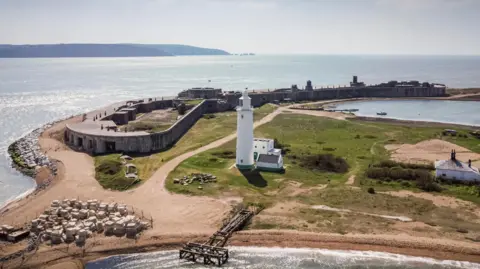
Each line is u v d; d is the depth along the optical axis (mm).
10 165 97688
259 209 66375
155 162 90938
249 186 76062
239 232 59000
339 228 60281
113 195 72375
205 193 72688
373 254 53938
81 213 60750
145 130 121500
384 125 139125
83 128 111000
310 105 193625
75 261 51469
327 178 81312
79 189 75375
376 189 75250
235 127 133125
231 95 188500
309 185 77125
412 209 66438
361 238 57344
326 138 117438
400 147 107188
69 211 62469
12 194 78000
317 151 101562
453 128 134875
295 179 80125
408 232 58969
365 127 134500
